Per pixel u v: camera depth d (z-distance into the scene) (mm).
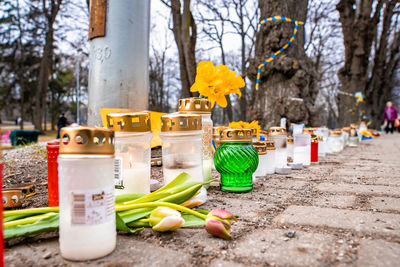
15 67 28016
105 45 3352
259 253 1167
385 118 18688
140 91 3486
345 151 6137
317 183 2660
